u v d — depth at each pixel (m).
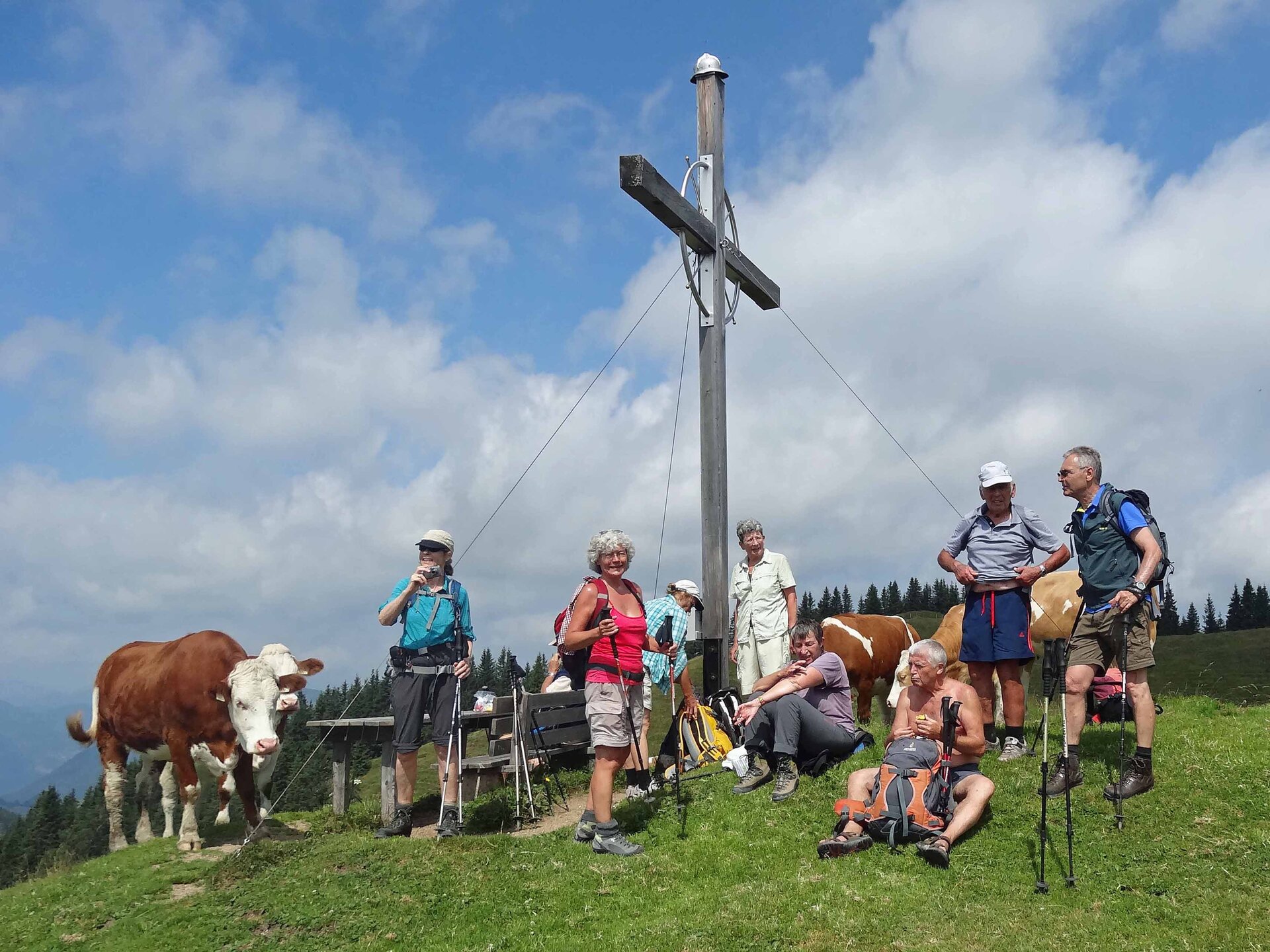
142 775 10.35
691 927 5.60
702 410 11.29
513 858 7.20
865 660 11.88
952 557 7.94
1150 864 5.87
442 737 8.14
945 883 5.94
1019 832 6.43
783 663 9.95
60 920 7.02
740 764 8.36
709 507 11.09
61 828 59.88
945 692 6.91
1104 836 6.24
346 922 6.40
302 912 6.60
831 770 7.94
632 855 7.01
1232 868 5.71
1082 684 6.82
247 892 7.04
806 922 5.54
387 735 9.29
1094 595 6.80
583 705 10.63
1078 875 5.83
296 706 9.16
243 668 8.77
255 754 8.60
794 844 6.83
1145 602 6.63
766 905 5.79
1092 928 5.20
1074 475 6.89
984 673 7.88
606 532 7.28
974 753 6.80
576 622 7.13
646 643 8.14
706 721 9.84
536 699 9.62
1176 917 5.27
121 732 9.59
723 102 11.78
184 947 6.30
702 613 10.99
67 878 8.10
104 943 6.54
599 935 5.76
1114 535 6.73
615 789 10.16
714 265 11.37
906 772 6.61
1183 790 6.69
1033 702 11.32
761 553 10.20
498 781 10.84
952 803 6.63
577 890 6.52
